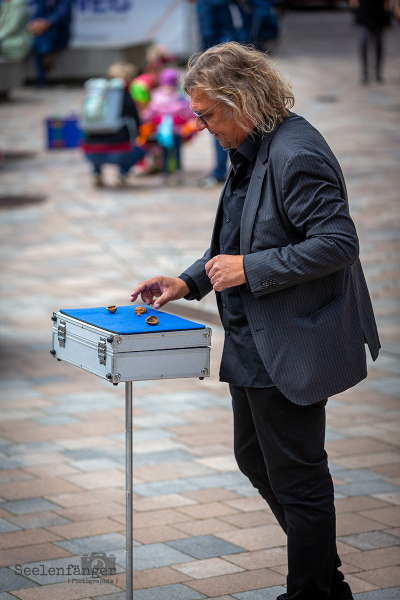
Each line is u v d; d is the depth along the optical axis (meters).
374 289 13.66
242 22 19.70
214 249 5.11
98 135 21.19
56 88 37.97
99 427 8.59
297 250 4.31
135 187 21.97
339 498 6.95
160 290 5.22
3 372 10.27
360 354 4.67
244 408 4.92
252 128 4.56
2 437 8.26
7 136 28.61
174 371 4.52
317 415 4.67
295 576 4.75
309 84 35.53
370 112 30.05
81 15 39.00
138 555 5.97
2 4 35.97
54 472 7.43
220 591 5.49
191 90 4.53
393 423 8.78
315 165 4.32
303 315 4.54
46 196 21.12
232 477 7.40
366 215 18.48
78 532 6.32
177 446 8.10
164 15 39.03
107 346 4.40
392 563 5.88
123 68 21.12
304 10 65.19
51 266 15.34
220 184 21.91
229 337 4.84
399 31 54.00
